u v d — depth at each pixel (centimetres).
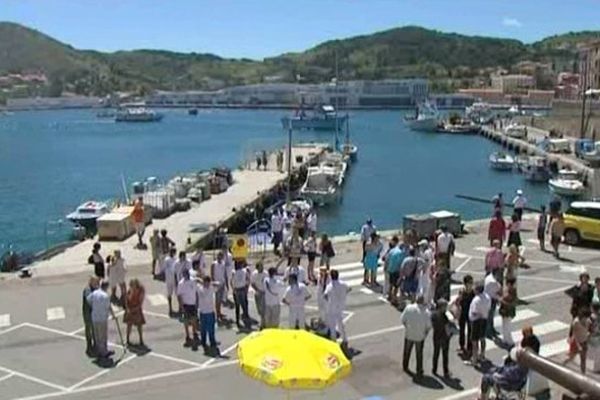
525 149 9862
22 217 5694
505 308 1803
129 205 4312
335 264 2708
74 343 1845
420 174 8425
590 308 1683
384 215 5788
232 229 4466
